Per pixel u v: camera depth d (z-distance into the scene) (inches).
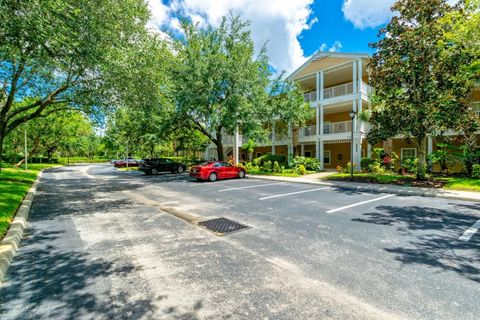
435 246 180.7
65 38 233.6
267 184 546.0
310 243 188.4
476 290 123.5
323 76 888.9
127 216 273.1
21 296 119.5
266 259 160.7
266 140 848.3
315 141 886.4
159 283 131.4
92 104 455.2
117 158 2532.0
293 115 798.5
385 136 500.7
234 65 717.3
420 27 434.9
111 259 161.5
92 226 235.8
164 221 252.4
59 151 2246.6
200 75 677.3
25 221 247.3
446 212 282.7
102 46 289.3
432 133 492.7
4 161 1385.3
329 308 109.2
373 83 519.5
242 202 346.0
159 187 513.3
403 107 456.8
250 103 748.6
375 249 175.9
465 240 192.9
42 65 293.3
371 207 309.7
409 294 120.0
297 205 323.9
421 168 508.7
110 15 293.6
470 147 582.2
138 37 390.3
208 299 116.6
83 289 125.6
